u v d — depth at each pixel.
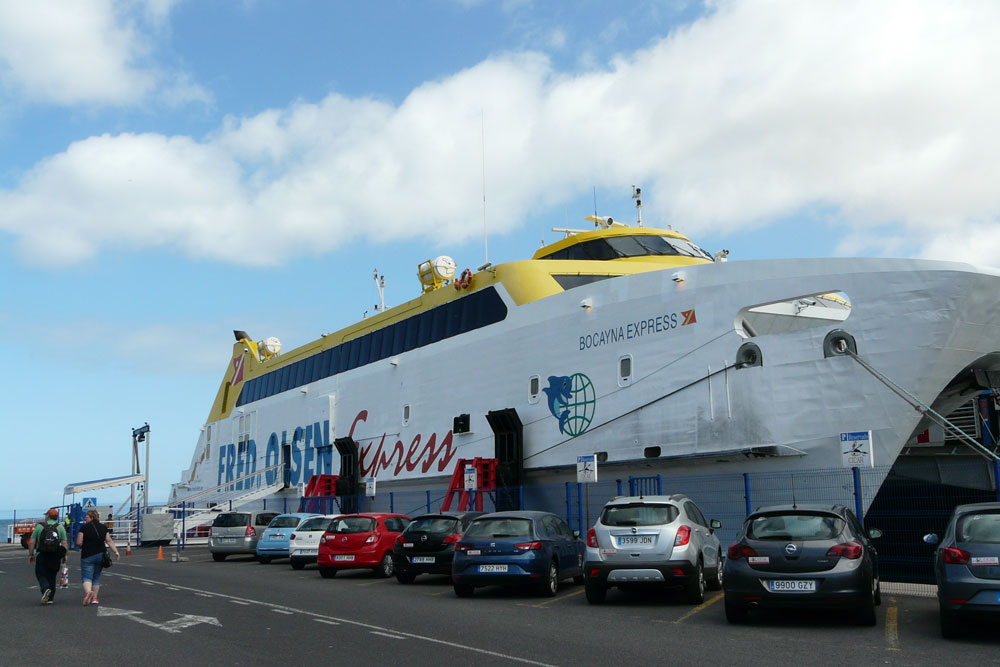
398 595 16.61
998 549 10.27
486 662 9.32
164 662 9.46
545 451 24.45
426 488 29.81
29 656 9.92
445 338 29.62
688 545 14.05
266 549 27.31
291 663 9.34
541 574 15.59
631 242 28.00
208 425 51.78
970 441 16.80
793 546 11.56
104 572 23.48
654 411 21.42
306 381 39.75
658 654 9.80
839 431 17.83
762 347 19.30
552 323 24.95
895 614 12.86
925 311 16.97
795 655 9.73
